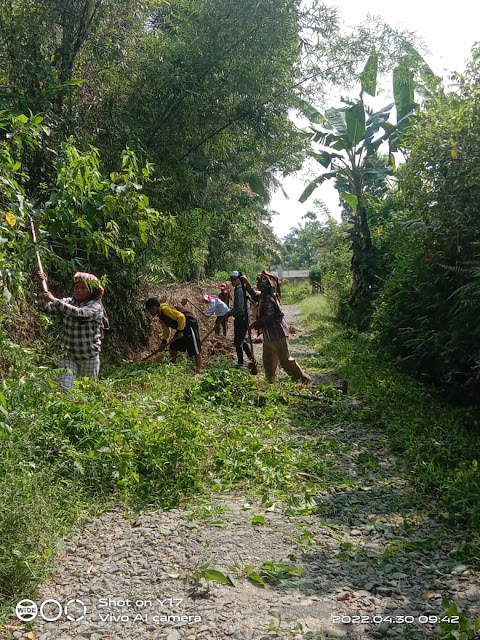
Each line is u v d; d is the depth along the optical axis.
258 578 3.31
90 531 3.91
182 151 10.88
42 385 4.43
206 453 5.23
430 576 3.43
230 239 20.98
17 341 6.23
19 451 4.20
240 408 7.02
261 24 9.85
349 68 11.51
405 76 12.91
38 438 4.46
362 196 16.48
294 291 45.06
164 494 4.50
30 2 7.78
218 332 13.37
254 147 12.13
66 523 3.83
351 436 6.48
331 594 3.24
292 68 11.07
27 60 7.26
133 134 9.04
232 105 10.74
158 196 9.59
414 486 4.87
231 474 4.97
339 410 7.32
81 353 6.21
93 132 8.71
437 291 8.76
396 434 6.22
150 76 9.51
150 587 3.26
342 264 22.88
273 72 10.59
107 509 4.28
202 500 4.50
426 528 4.10
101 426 4.95
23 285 5.93
